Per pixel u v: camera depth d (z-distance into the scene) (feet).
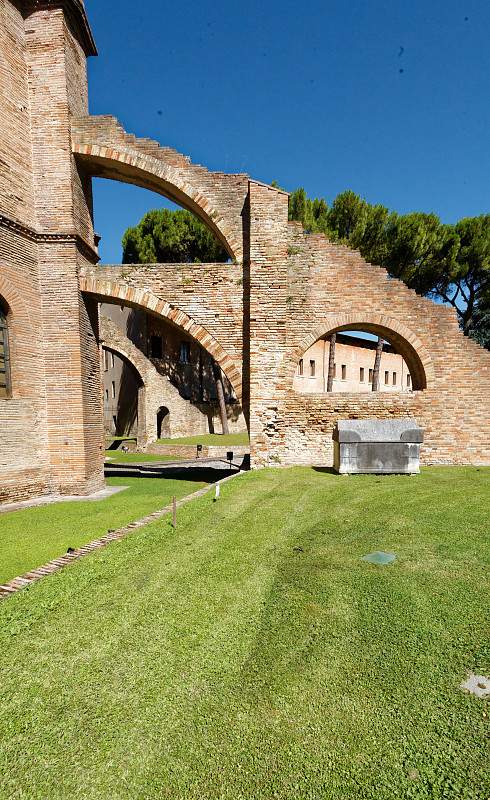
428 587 13.51
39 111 34.42
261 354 38.04
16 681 9.57
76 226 35.73
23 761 7.50
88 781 7.06
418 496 25.99
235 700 8.79
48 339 34.91
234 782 6.94
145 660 10.21
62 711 8.65
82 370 35.42
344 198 67.46
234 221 38.73
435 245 65.10
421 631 11.01
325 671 9.57
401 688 8.97
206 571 15.24
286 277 38.11
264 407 38.32
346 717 8.24
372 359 122.21
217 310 38.58
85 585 14.17
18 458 32.45
